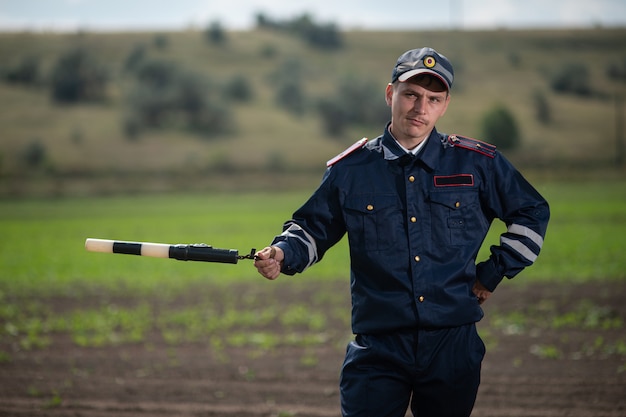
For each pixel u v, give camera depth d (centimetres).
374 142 484
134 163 8138
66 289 1744
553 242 2455
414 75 458
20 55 11644
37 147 8144
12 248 2733
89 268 2133
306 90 10888
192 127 9288
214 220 3850
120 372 977
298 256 477
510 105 10138
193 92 9669
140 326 1284
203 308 1467
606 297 1458
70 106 9838
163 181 7056
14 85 10400
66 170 7812
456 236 464
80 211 4694
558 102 10338
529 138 8906
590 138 8950
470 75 11450
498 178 473
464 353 463
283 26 13650
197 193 6216
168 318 1353
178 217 4106
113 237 3111
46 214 4481
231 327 1268
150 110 9450
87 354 1082
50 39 12344
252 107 10162
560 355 1022
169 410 811
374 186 469
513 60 12006
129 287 1764
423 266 459
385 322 460
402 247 461
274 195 5897
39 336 1214
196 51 12338
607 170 6919
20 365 1014
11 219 4128
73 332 1245
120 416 788
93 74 10350
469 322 463
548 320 1266
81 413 797
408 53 470
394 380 464
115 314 1396
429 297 458
